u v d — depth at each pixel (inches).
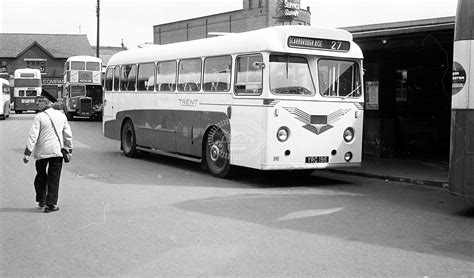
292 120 426.0
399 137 682.8
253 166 430.3
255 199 380.2
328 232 285.0
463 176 322.0
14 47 2719.0
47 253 242.5
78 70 1492.4
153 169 540.7
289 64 427.2
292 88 428.5
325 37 439.2
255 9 1918.1
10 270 218.8
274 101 417.7
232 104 453.7
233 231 284.0
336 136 447.8
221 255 239.8
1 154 656.4
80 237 270.5
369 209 350.6
